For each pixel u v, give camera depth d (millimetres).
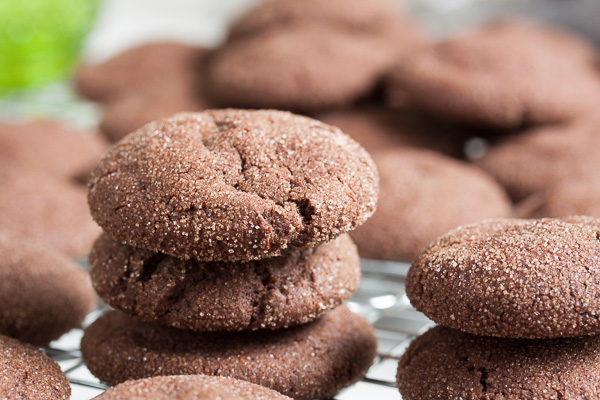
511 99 423
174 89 478
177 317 276
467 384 269
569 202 357
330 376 285
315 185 269
